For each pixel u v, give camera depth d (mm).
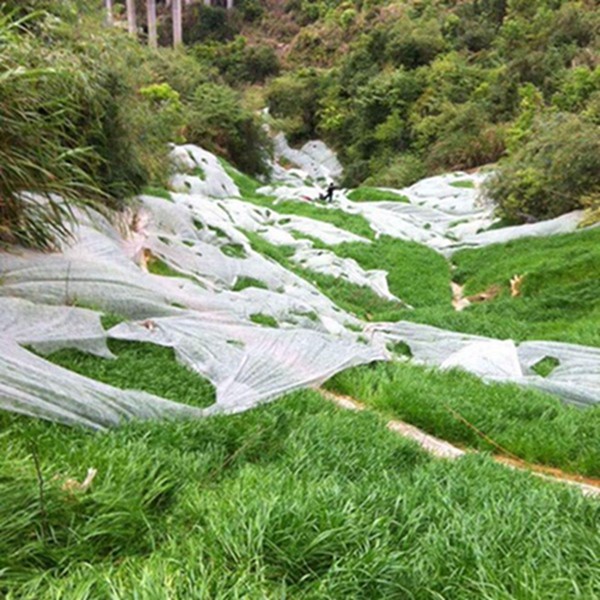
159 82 26141
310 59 47812
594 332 8406
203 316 6359
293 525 2506
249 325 6562
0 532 2271
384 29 40469
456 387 6004
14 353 4039
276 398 4695
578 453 4883
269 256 11898
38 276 5527
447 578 2367
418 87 34312
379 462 3756
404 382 5664
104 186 7902
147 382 4551
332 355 6066
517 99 27969
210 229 10969
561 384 6488
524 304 10617
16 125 4891
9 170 4910
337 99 39438
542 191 15742
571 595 2277
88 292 5703
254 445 3777
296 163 39406
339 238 15656
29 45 5734
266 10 55875
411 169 28844
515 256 13719
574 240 13477
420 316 9820
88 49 7457
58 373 3938
